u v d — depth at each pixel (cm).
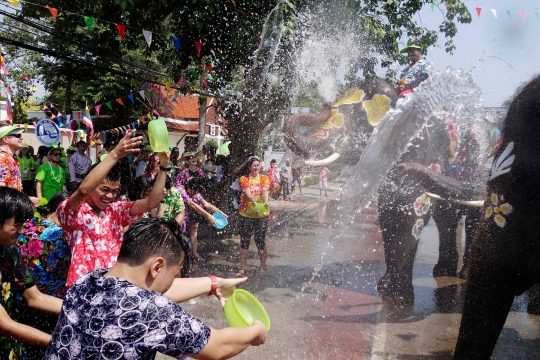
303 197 1808
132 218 302
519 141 313
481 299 315
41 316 288
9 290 253
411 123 523
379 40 958
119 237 301
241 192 663
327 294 584
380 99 614
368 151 545
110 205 304
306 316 504
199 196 698
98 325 167
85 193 279
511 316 517
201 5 699
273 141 1521
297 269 712
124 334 166
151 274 185
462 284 623
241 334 191
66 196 313
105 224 296
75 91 2198
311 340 439
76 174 962
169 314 171
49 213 309
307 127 640
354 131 624
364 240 970
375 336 445
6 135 507
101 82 1784
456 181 457
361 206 565
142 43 803
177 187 608
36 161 1190
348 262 763
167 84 887
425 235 1021
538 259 302
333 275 678
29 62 1973
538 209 299
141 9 707
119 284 176
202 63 884
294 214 1330
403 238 537
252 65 868
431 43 1055
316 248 877
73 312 175
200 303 548
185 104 2461
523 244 305
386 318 496
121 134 1327
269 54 834
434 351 414
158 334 168
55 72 1823
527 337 456
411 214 531
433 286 615
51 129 932
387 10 1020
